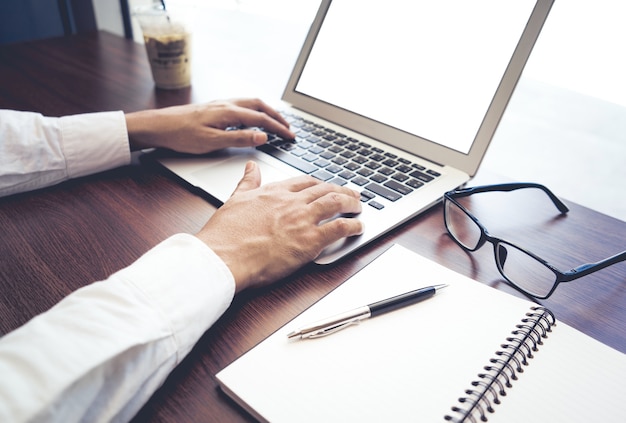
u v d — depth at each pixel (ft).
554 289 1.38
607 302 1.36
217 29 4.42
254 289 1.35
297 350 1.11
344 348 1.12
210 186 1.79
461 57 1.98
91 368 0.89
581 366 1.10
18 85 2.73
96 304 1.02
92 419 0.94
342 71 2.38
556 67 2.92
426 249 1.57
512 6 1.85
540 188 1.85
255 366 1.06
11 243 1.46
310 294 1.34
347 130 2.31
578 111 2.98
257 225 1.39
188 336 1.09
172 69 2.76
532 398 1.01
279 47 4.08
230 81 3.03
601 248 1.63
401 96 2.15
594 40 2.74
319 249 1.42
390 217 1.64
